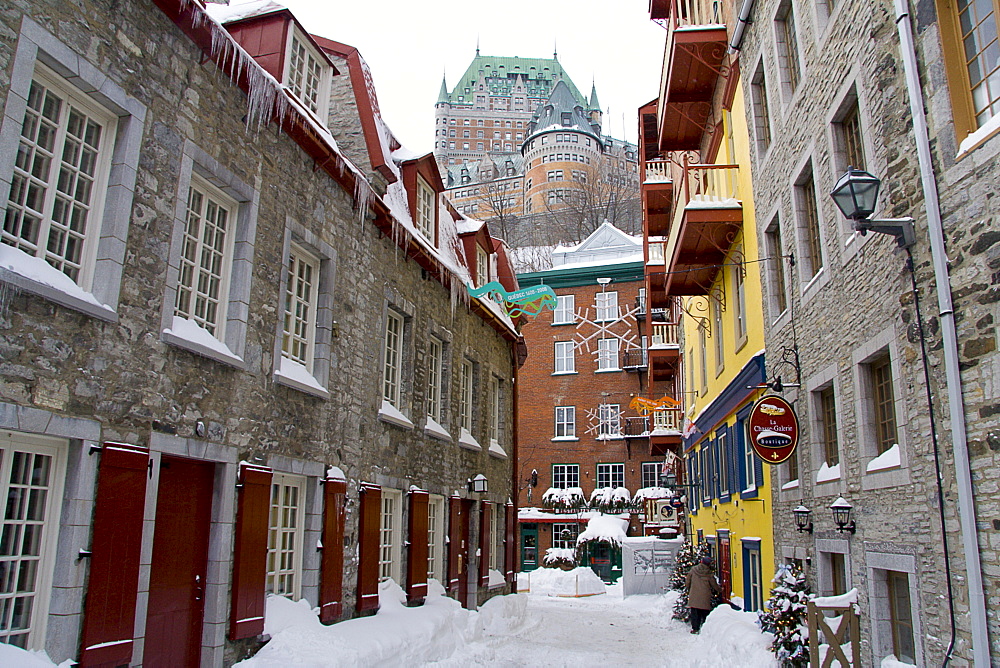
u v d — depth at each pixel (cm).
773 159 1097
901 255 681
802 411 988
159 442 635
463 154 13238
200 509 708
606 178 8138
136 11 629
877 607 746
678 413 2600
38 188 552
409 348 1220
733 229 1336
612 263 3441
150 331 631
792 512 1041
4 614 507
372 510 1023
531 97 13988
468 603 1430
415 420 1219
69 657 529
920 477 652
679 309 2414
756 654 895
